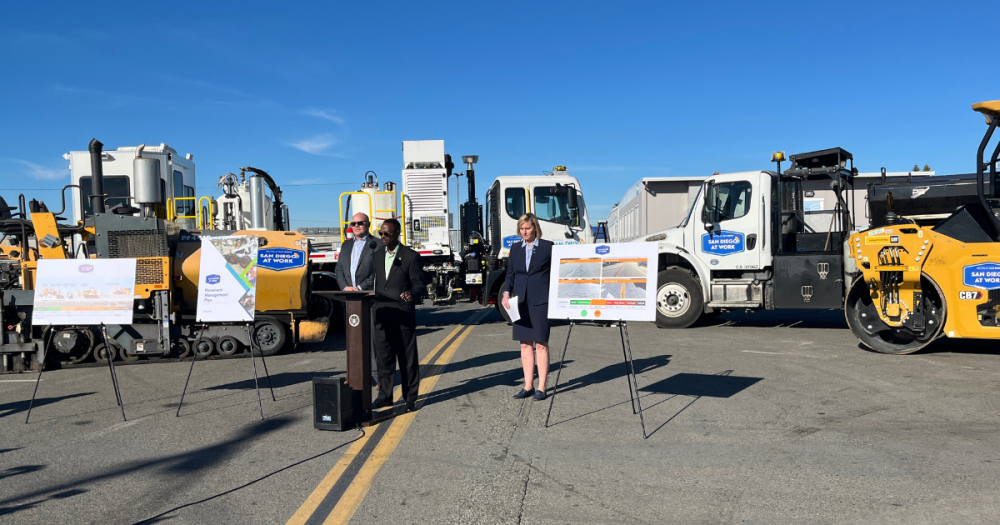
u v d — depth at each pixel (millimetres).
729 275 11102
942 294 7996
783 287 10508
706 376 7121
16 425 5617
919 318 8156
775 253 10633
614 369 7637
